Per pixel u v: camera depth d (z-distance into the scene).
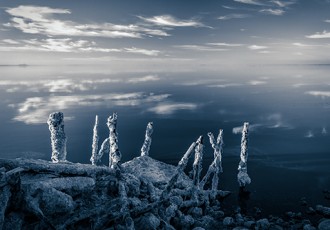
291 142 55.44
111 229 11.98
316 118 83.44
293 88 184.25
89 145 57.28
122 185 15.09
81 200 12.94
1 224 9.38
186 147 54.19
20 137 64.69
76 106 113.38
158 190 20.14
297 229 20.97
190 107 110.38
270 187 31.80
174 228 15.95
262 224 20.33
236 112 98.12
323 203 27.48
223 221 20.12
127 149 53.97
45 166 12.97
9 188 10.20
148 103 122.00
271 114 92.81
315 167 39.47
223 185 32.50
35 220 10.55
